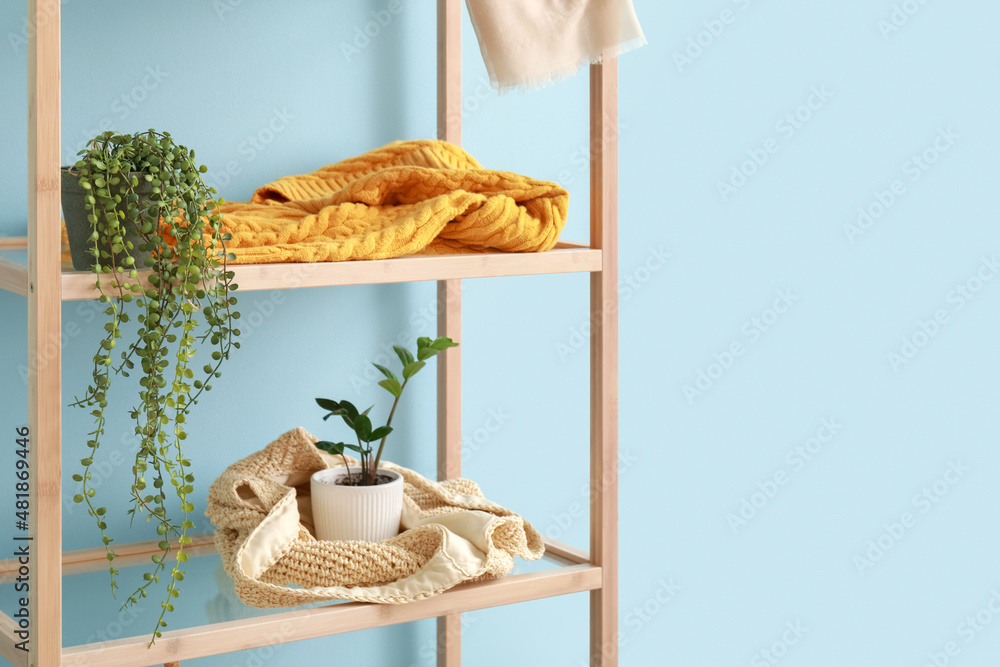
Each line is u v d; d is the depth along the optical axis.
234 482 1.22
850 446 1.94
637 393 1.73
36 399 0.94
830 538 1.94
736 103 1.75
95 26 1.29
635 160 1.68
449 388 1.54
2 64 1.24
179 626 1.07
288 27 1.41
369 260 1.10
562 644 1.73
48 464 0.96
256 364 1.43
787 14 1.78
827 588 1.95
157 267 0.98
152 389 1.01
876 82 1.87
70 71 1.28
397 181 1.19
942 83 1.94
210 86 1.36
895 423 1.98
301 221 1.12
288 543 1.14
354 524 1.21
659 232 1.71
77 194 0.96
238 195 1.40
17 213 1.27
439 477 1.56
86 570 1.25
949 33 1.93
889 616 2.02
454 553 1.16
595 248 1.25
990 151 2.00
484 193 1.21
